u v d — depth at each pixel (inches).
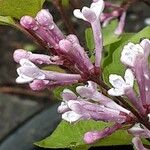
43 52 7.4
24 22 2.6
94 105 2.5
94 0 2.8
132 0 4.3
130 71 2.5
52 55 2.6
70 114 2.5
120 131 3.1
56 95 3.4
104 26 4.4
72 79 2.6
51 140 3.1
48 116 5.6
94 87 2.7
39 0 2.9
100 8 2.7
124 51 2.5
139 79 2.6
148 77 2.6
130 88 2.5
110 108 2.6
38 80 2.6
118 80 2.5
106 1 4.8
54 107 5.7
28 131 5.6
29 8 2.9
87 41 3.7
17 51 2.6
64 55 2.6
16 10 2.9
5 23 3.0
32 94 7.7
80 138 3.1
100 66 2.6
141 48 2.5
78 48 2.6
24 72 2.5
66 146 3.1
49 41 2.6
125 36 3.8
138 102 2.6
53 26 2.6
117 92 2.5
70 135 3.2
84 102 2.6
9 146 5.5
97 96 2.6
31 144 5.5
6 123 7.6
